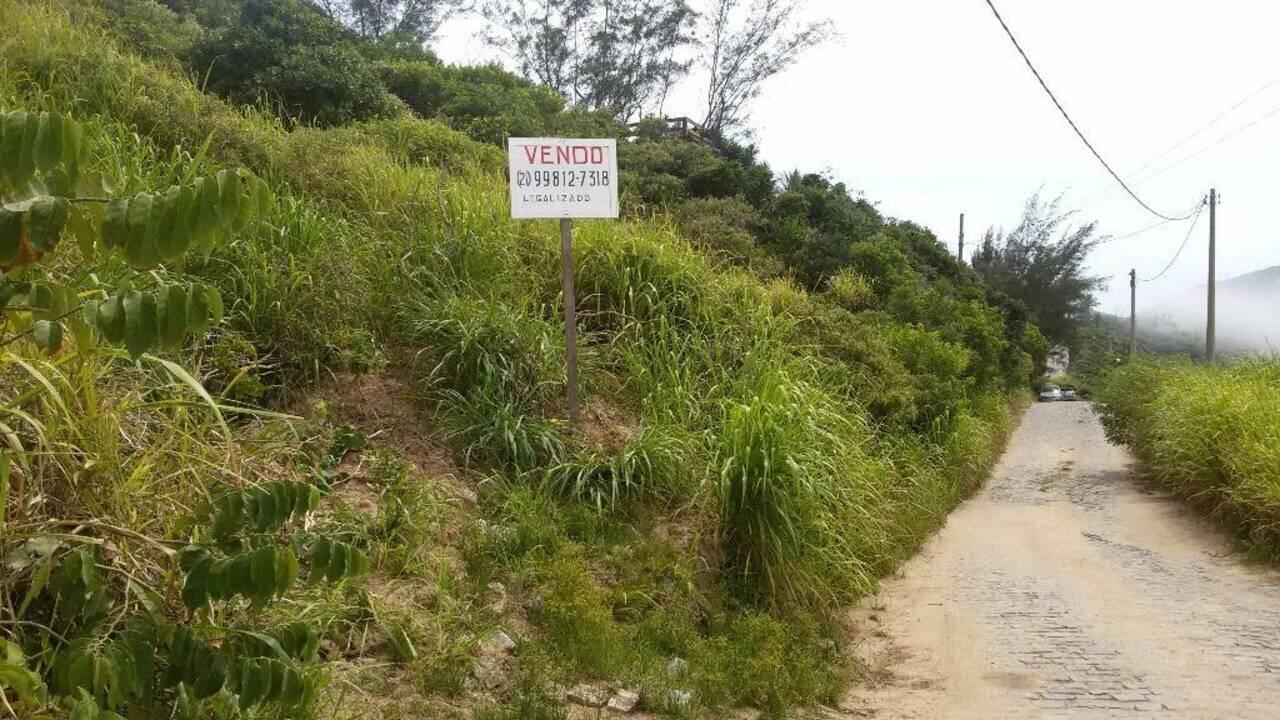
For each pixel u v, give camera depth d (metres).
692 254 10.32
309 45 15.48
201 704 3.01
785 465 6.67
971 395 20.95
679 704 4.81
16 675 2.15
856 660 6.34
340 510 5.12
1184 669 5.93
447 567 5.22
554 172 7.38
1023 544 10.55
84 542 2.83
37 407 3.19
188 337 5.35
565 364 7.72
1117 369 18.53
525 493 6.26
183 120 8.30
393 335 7.26
